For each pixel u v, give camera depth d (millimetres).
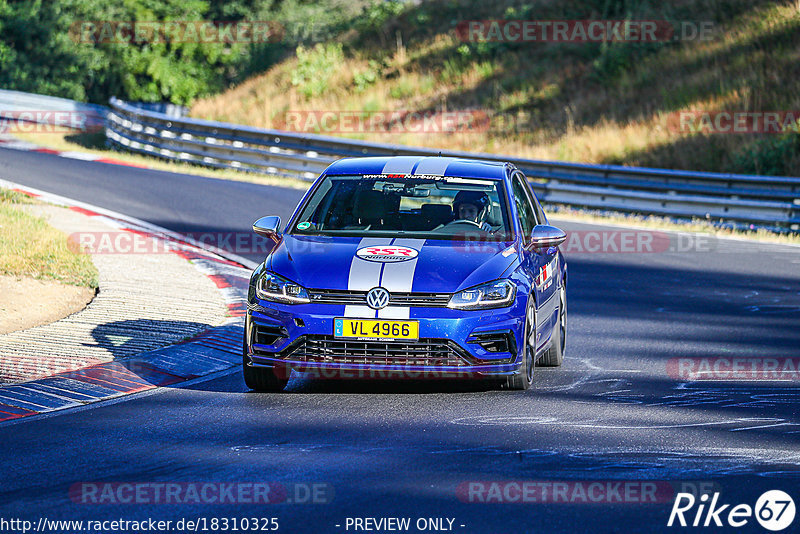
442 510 17547
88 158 94562
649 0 128125
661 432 23109
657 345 34844
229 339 33250
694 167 88438
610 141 95688
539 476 19609
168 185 76312
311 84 130000
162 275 43094
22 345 30969
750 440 22484
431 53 133500
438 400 26297
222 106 132875
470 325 25406
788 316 40594
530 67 122750
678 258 56312
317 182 30547
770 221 70312
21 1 185625
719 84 102188
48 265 41844
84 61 186750
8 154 89938
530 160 80562
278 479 19344
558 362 31359
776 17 111750
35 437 22453
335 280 25812
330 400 26250
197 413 24766
